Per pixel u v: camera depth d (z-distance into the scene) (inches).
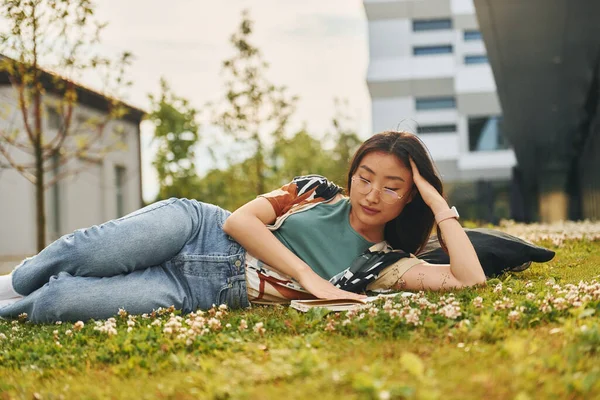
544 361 90.6
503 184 1437.0
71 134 477.4
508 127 1047.6
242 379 89.8
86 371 106.3
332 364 97.0
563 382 83.2
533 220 1408.7
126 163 958.4
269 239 159.5
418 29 1466.5
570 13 546.9
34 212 750.5
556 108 884.0
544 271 196.4
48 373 107.7
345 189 172.9
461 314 123.1
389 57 1470.2
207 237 165.9
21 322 159.8
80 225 836.6
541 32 610.2
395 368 90.8
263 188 826.8
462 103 1424.7
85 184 852.0
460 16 1429.6
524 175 1425.9
